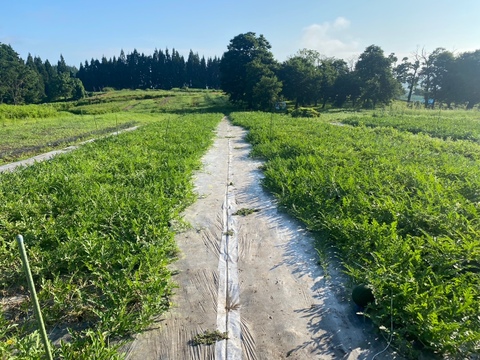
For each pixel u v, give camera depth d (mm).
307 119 26859
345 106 57281
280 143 12266
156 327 3287
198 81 118250
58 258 4195
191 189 7395
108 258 4141
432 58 59125
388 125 20562
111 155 10297
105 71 119875
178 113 47969
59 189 6781
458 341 2744
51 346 2850
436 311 2980
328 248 4746
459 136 15539
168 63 115438
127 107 58688
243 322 3355
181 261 4555
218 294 3801
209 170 9742
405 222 4922
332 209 5688
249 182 8375
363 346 3018
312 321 3354
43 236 4828
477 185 6129
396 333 2967
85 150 11531
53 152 13852
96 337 3008
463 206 5219
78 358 2711
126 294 3484
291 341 3096
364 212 5301
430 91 62156
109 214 5289
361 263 4172
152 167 8664
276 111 47688
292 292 3828
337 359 2883
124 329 3131
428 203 5512
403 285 3271
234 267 4371
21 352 2758
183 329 3256
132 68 119688
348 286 3809
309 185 6793
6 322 3195
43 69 101250
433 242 4133
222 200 7059
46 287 3686
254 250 4820
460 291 3348
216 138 17188
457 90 55719
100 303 3373
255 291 3857
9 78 70625
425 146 11703
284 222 5766
